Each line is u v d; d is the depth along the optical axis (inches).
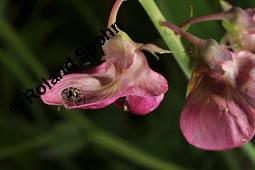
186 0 7.2
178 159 9.6
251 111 6.3
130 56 6.4
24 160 10.1
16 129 9.9
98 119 10.1
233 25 6.6
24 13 11.0
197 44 6.4
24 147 9.7
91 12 10.2
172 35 6.6
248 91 6.4
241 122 6.3
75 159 10.1
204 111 6.3
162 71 9.9
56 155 9.6
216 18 6.6
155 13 6.6
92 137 9.6
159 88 6.4
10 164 10.0
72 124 9.7
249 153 7.7
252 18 6.6
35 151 10.0
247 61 6.5
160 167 9.4
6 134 9.8
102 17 10.4
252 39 6.6
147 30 10.3
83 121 9.6
